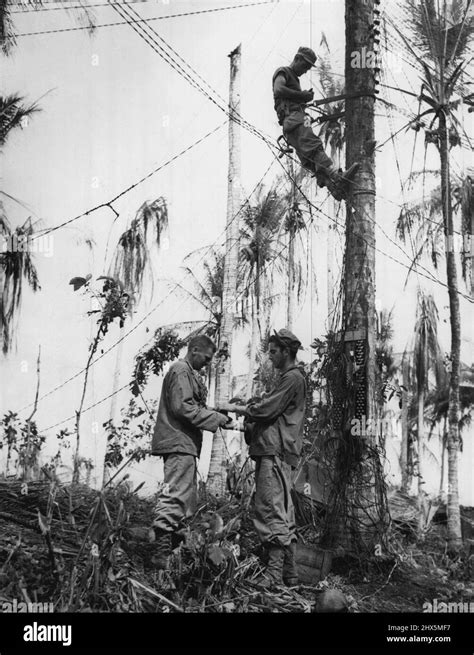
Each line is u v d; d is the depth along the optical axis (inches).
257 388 373.4
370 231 284.7
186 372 207.8
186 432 205.8
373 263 283.0
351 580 246.1
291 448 216.5
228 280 389.7
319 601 200.1
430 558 283.7
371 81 296.4
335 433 267.0
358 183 287.3
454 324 357.7
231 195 393.1
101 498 186.1
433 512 321.4
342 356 273.1
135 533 212.7
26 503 244.2
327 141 384.2
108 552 178.4
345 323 276.4
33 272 365.7
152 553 200.2
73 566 177.5
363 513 261.9
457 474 334.3
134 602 179.5
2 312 358.0
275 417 216.2
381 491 265.7
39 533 213.9
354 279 279.9
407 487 372.8
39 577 182.4
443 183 352.8
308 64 302.2
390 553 261.4
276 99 303.7
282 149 310.8
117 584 183.2
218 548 192.7
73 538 211.5
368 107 293.7
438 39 339.9
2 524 219.1
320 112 307.1
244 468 270.5
